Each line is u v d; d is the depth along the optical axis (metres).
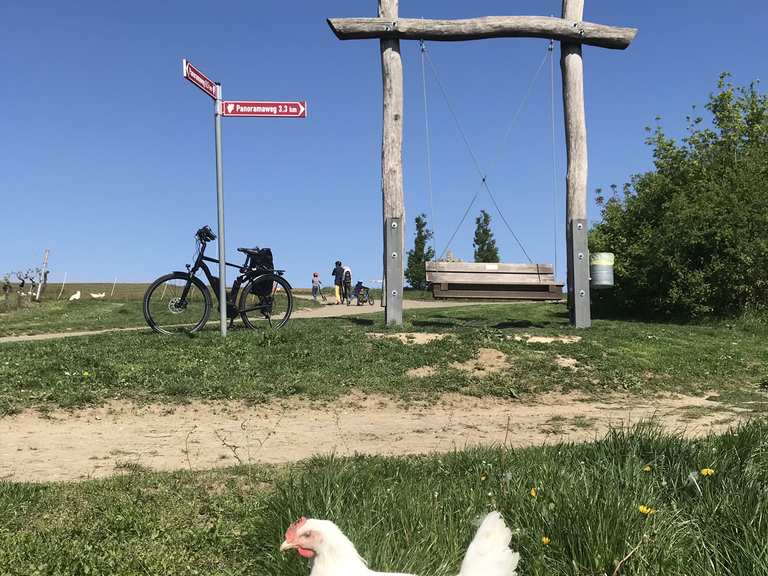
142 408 9.34
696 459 5.25
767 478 4.96
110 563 4.44
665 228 22.23
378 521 4.36
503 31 15.10
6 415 8.86
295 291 44.44
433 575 3.81
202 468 6.90
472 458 6.34
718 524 4.13
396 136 15.03
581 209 15.74
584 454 5.92
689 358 13.21
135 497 5.75
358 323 15.75
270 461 7.21
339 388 10.56
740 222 21.14
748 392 11.41
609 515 4.00
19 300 35.59
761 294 21.28
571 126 15.72
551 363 12.22
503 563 2.23
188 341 12.62
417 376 11.30
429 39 15.14
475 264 15.62
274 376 10.83
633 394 11.11
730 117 34.94
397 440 8.27
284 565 4.04
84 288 59.38
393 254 15.10
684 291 21.38
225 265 13.47
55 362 10.83
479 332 13.95
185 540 4.87
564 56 15.79
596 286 16.17
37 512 5.42
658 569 3.67
